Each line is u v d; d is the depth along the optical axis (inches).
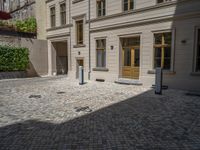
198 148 188.9
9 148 191.2
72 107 338.0
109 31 640.4
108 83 629.6
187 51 467.2
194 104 348.5
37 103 370.3
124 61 622.2
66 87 560.1
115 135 219.3
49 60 926.4
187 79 470.0
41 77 856.9
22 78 819.4
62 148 190.4
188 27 462.3
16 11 1167.6
